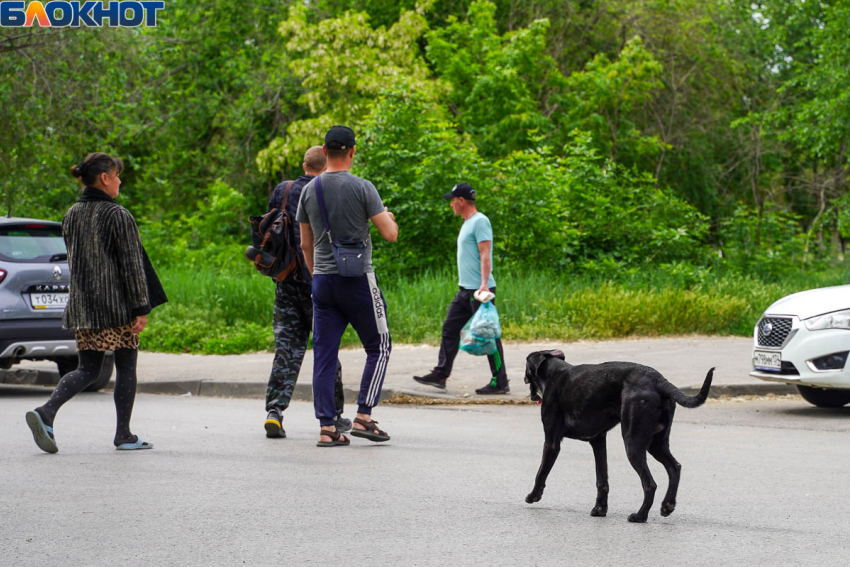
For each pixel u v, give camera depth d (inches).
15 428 423.5
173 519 255.6
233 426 435.5
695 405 236.5
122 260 357.7
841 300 469.7
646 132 1626.5
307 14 1593.3
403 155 1066.1
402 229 1053.2
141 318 362.9
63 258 567.5
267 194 1697.8
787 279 1187.3
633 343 776.9
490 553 224.1
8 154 1046.4
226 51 1659.7
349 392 536.4
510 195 1042.7
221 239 1445.6
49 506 270.2
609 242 1160.2
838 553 225.1
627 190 1246.3
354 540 235.5
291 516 259.6
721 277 1068.5
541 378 271.7
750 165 1684.3
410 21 1482.5
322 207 369.4
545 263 1057.5
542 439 398.6
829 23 1419.8
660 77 1609.3
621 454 366.3
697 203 1647.4
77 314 356.5
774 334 482.6
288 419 463.8
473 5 1567.4
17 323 538.6
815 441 396.8
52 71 1032.8
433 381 536.1
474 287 527.5
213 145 1705.2
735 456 361.1
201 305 911.0
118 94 1088.8
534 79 1585.9
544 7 1656.0
